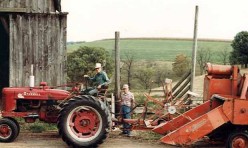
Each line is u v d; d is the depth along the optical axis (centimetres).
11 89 1135
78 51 2612
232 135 1019
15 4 1560
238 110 1013
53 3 1589
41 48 1574
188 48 5872
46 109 1143
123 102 1234
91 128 1066
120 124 1162
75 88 1152
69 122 1055
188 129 1020
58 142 1127
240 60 2820
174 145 1108
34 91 1133
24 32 1567
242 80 1092
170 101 1186
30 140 1142
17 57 1570
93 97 1068
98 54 2566
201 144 1114
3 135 1110
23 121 1341
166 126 1086
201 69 3388
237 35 2850
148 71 2728
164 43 6353
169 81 1188
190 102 1406
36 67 1576
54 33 1573
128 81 2591
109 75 2486
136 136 1202
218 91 1112
